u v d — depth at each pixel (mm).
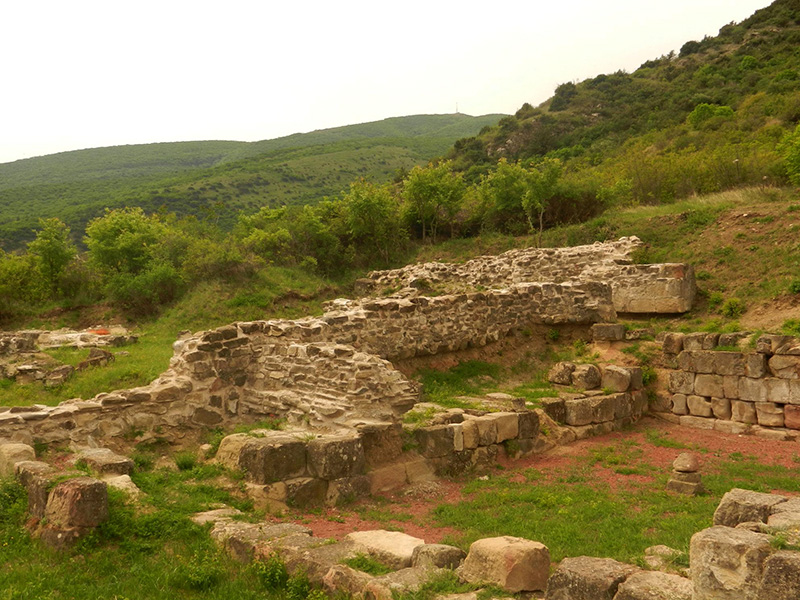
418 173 34031
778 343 14469
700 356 15531
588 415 14016
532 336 17938
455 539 7457
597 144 60281
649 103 66375
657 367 16500
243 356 12555
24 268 29266
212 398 12000
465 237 34562
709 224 25688
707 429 15078
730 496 5828
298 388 11711
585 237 28391
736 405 14883
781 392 14297
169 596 5867
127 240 30016
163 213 36844
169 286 27203
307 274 29609
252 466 8875
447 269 26812
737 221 25047
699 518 8367
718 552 4441
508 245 30453
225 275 27125
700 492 9812
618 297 22219
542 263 25141
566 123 71625
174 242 29797
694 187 32281
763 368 14602
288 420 11406
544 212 32000
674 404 15828
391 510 8852
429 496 9648
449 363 16062
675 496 9656
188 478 9164
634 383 15594
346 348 11281
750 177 31328
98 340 20672
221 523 7262
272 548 6336
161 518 7227
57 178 128750
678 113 58781
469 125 199125
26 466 7922
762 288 21188
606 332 17250
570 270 24719
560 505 9039
